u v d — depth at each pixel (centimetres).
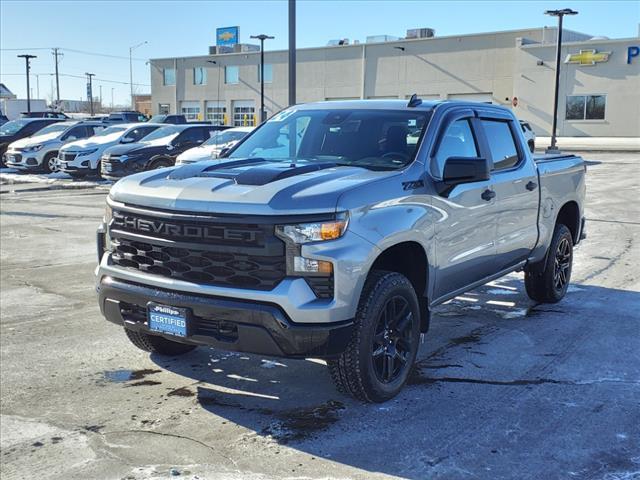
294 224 403
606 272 890
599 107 4162
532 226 651
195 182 446
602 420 440
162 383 505
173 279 434
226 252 413
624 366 541
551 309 714
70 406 462
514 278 865
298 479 366
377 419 441
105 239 489
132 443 408
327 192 416
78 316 681
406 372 478
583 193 778
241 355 567
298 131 571
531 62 4353
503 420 439
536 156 726
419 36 4950
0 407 460
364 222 424
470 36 4666
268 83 5725
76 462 385
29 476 369
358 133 539
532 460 386
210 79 6134
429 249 485
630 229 1248
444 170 486
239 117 5994
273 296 400
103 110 12406
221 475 370
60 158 2175
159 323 441
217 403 469
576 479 366
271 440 412
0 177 2288
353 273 412
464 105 575
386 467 379
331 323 407
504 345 593
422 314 504
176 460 387
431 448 401
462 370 531
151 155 1938
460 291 555
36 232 1208
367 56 5138
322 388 496
